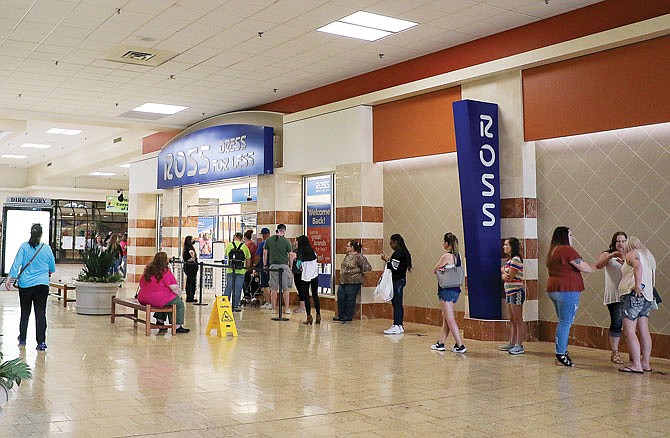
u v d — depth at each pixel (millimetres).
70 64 11922
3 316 11648
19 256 8328
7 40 10508
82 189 32219
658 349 8164
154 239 21266
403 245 10234
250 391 6121
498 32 9797
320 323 11359
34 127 20375
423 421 5160
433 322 11242
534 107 9320
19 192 32281
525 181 9445
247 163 14625
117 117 17031
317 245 13750
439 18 9219
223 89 13758
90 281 12188
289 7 8938
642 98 8086
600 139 8883
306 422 5098
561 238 7738
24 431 4746
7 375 4238
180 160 17594
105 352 8164
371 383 6555
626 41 8133
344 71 12195
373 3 8719
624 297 7246
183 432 4777
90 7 9008
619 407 5641
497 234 9508
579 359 8008
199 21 9555
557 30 8984
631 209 8508
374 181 12172
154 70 12328
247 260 14023
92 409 5391
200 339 9352
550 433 4855
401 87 11281
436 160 11297
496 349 8734
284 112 14484
